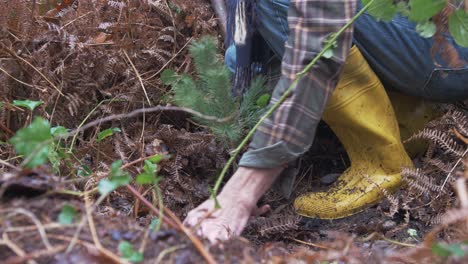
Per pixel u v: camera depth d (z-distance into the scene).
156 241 1.07
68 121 2.07
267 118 1.44
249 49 1.73
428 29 1.34
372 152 1.76
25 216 1.06
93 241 1.03
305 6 1.43
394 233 1.65
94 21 2.21
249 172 1.45
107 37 2.22
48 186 1.14
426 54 1.69
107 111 2.06
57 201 1.13
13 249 0.96
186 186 1.88
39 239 1.02
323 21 1.42
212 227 1.33
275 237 1.70
